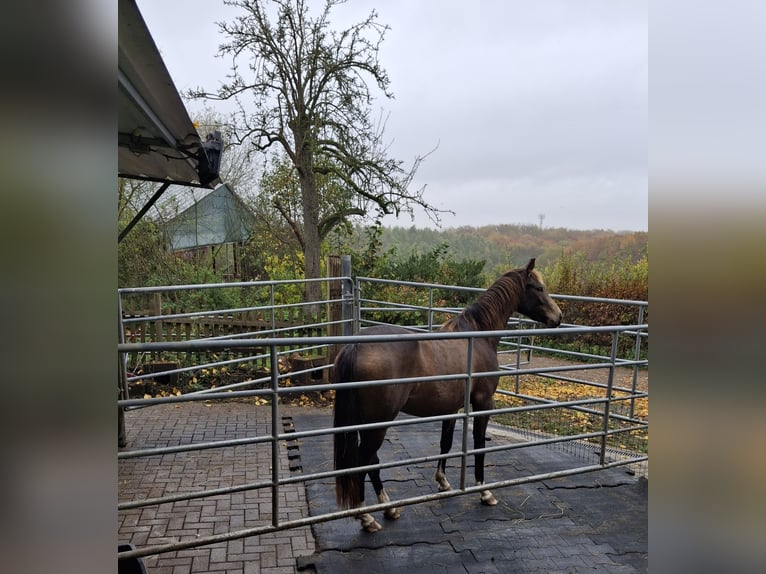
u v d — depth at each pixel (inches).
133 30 65.8
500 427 194.1
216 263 469.4
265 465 143.2
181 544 85.3
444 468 134.1
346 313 233.6
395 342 114.9
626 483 143.5
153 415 183.5
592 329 119.6
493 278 422.3
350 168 309.4
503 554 106.1
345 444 108.1
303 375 220.4
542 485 140.8
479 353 131.0
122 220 381.1
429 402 121.0
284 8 281.7
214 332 250.1
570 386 266.8
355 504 105.7
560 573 100.3
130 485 129.3
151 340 238.8
